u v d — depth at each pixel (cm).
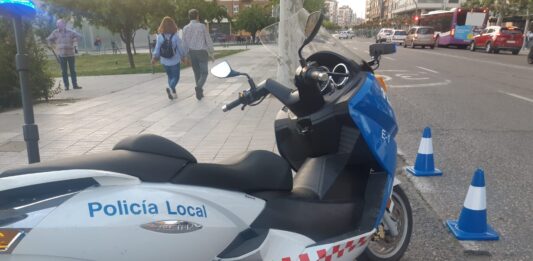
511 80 1430
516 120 823
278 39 368
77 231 183
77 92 1225
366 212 284
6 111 953
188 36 1023
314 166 300
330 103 290
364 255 313
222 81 1389
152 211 199
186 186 215
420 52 3259
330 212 274
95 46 4312
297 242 247
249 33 5672
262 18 5056
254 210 238
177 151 222
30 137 388
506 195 469
